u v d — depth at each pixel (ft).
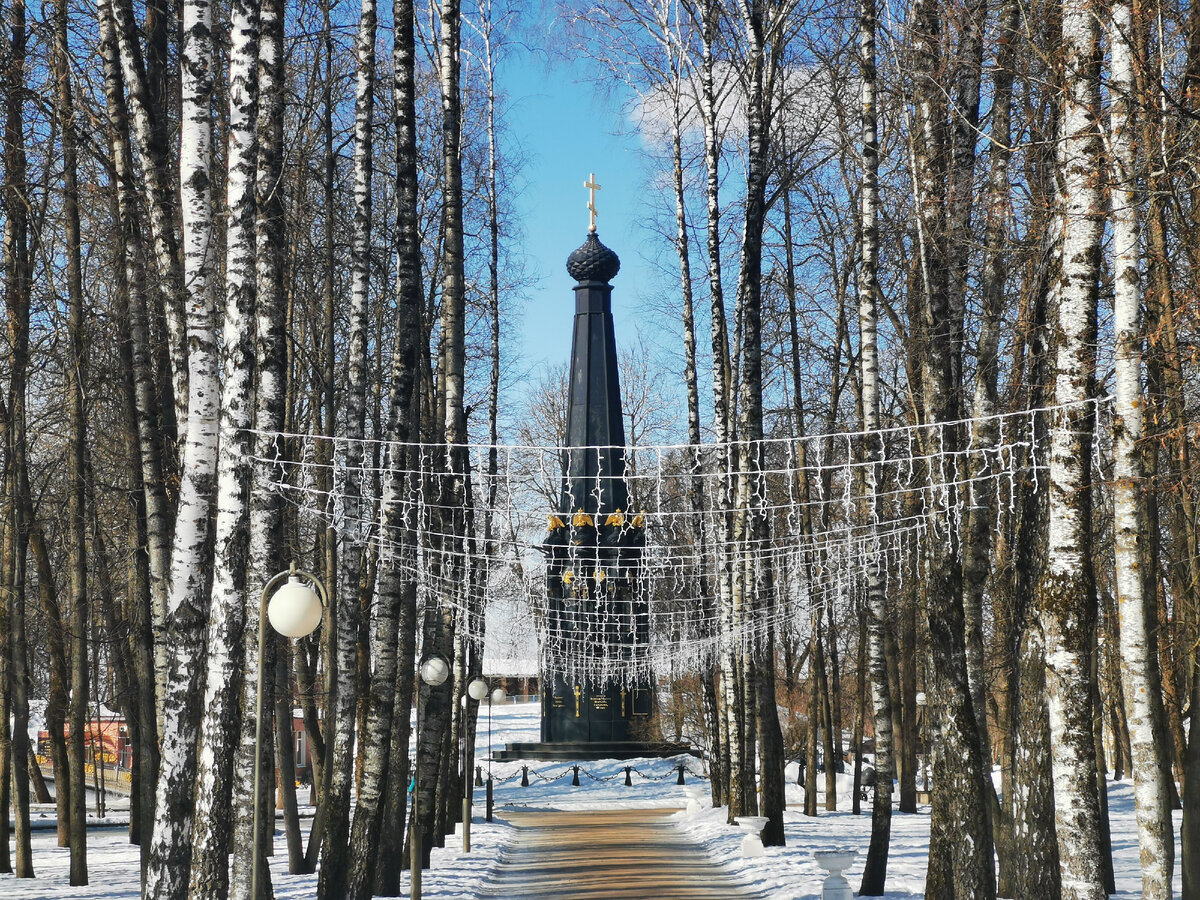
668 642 95.66
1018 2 37.35
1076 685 31.48
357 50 59.41
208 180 38.65
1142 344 36.88
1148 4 32.96
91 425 69.31
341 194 79.20
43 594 74.23
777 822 79.61
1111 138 32.19
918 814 107.86
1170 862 39.04
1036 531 47.60
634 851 83.56
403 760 62.64
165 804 35.55
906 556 60.54
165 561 50.11
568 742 183.01
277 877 69.51
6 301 58.85
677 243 97.45
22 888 66.28
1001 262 45.91
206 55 38.86
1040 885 44.21
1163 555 70.28
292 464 43.32
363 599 86.07
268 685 45.29
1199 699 34.81
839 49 63.31
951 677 43.09
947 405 45.60
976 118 44.70
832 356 95.40
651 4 90.48
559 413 191.83
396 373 55.47
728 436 84.23
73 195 50.96
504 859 79.61
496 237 99.91
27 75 52.26
